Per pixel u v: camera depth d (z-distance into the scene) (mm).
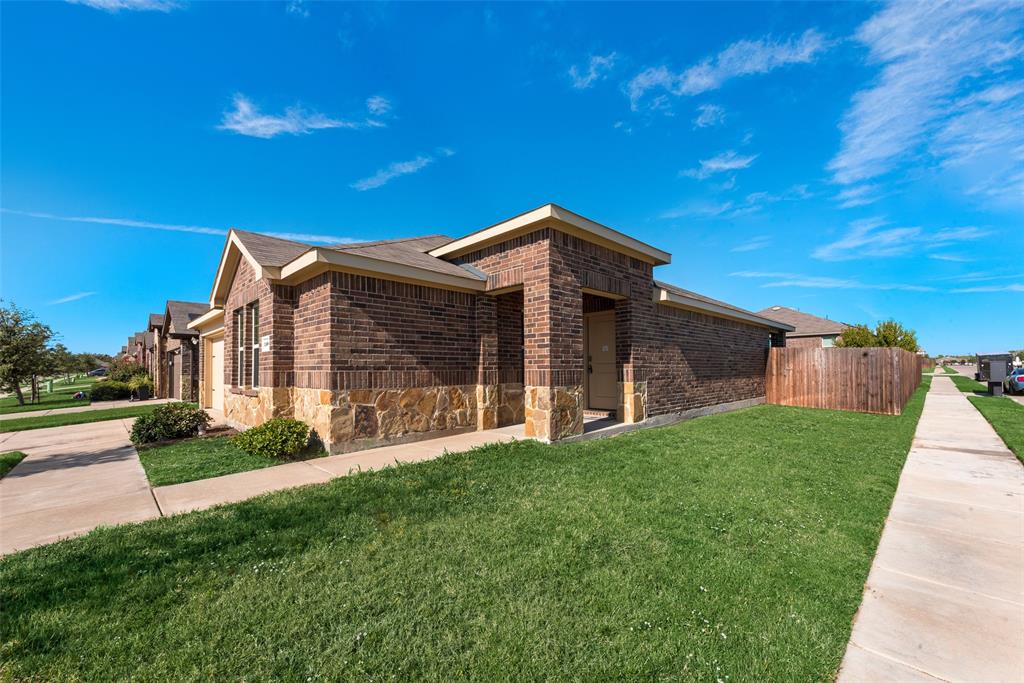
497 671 2172
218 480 5559
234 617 2557
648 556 3465
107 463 6754
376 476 5277
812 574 3322
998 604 3020
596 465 5949
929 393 20453
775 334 17203
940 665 2391
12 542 3658
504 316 9195
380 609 2662
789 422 10492
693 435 8461
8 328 20328
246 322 9375
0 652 2232
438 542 3557
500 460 6020
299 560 3232
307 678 2104
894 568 3555
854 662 2420
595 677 2160
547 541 3629
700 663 2305
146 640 2352
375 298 7281
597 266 8594
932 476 6199
